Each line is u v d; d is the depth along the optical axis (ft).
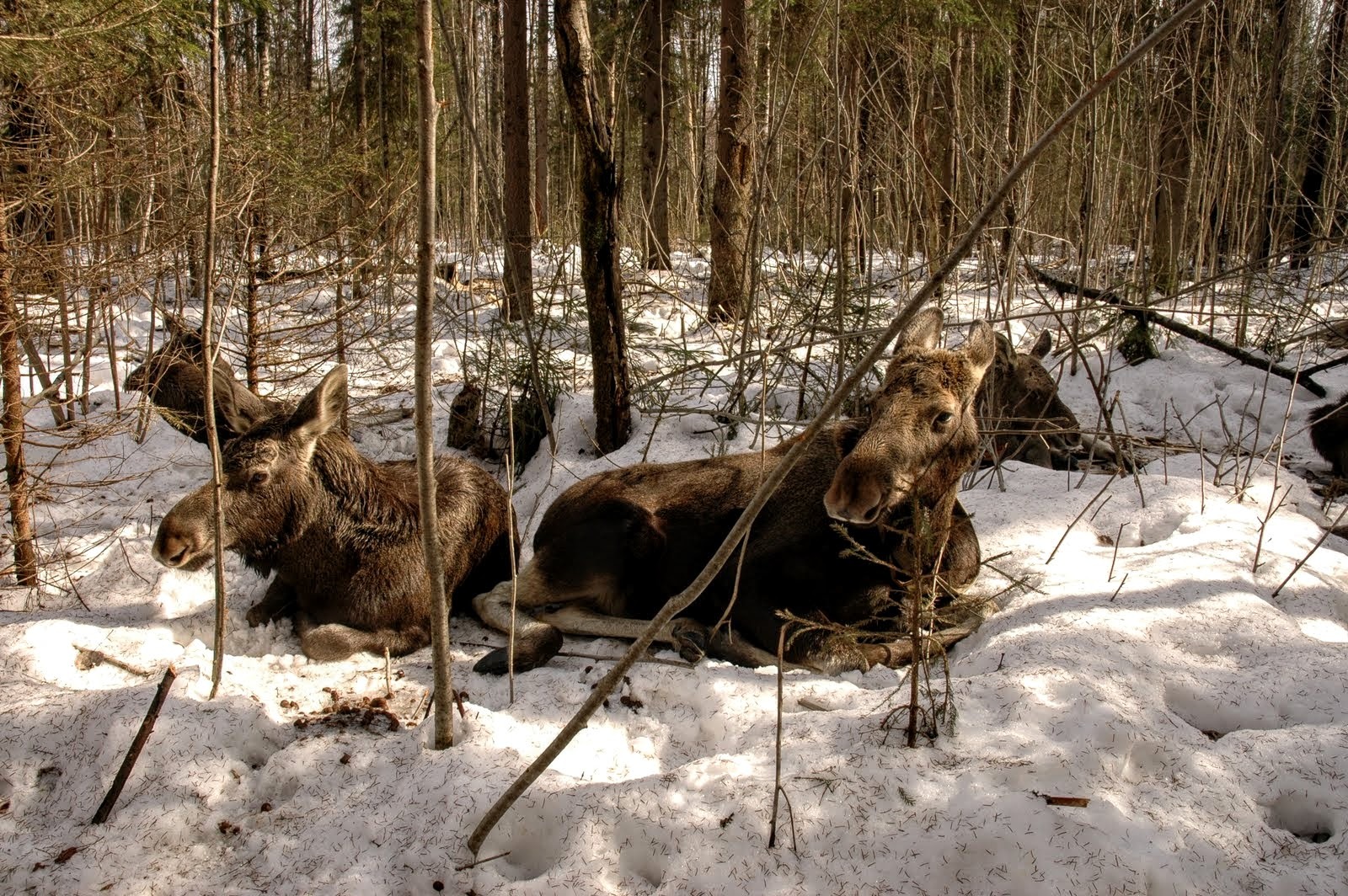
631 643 16.21
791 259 28.63
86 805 10.90
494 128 45.47
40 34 18.02
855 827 9.49
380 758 11.46
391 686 14.44
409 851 9.73
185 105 26.32
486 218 37.27
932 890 8.89
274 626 16.75
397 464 18.07
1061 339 30.40
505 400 26.27
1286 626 13.52
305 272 27.20
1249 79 32.86
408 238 33.09
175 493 22.75
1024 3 31.73
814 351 29.86
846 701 12.71
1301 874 8.97
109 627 16.06
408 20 46.78
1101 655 12.65
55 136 19.39
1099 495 19.16
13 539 17.43
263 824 10.57
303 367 30.09
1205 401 28.53
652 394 26.76
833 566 15.14
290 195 26.27
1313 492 21.03
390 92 51.42
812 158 25.13
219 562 12.60
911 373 13.66
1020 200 27.68
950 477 14.08
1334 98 34.32
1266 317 30.91
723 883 9.05
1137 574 15.58
